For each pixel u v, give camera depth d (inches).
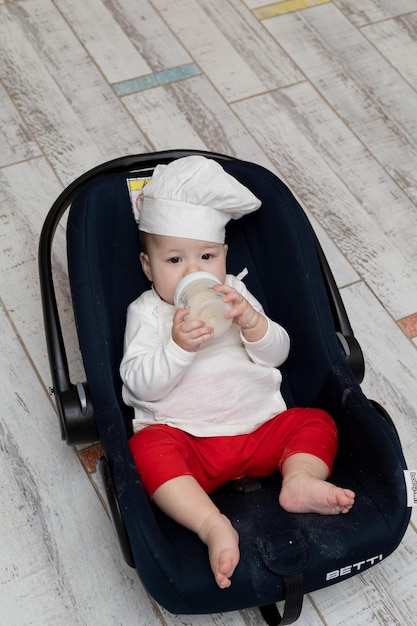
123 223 64.1
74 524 64.9
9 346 73.9
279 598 51.6
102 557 63.4
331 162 90.0
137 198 63.2
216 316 58.0
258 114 93.3
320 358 60.8
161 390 58.9
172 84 94.6
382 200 87.5
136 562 49.4
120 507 49.9
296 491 54.1
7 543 63.6
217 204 60.6
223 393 60.3
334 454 57.6
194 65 96.6
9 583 61.8
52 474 67.2
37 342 74.2
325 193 87.5
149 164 67.6
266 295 65.7
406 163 90.8
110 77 94.3
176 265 61.2
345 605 62.4
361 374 62.8
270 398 61.9
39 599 61.2
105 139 89.0
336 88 96.6
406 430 72.1
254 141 91.0
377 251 83.6
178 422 59.4
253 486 59.2
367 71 98.4
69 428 57.0
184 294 57.6
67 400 56.9
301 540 51.6
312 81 97.0
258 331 60.0
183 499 53.4
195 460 59.1
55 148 87.7
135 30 98.9
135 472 51.4
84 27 98.4
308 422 58.6
